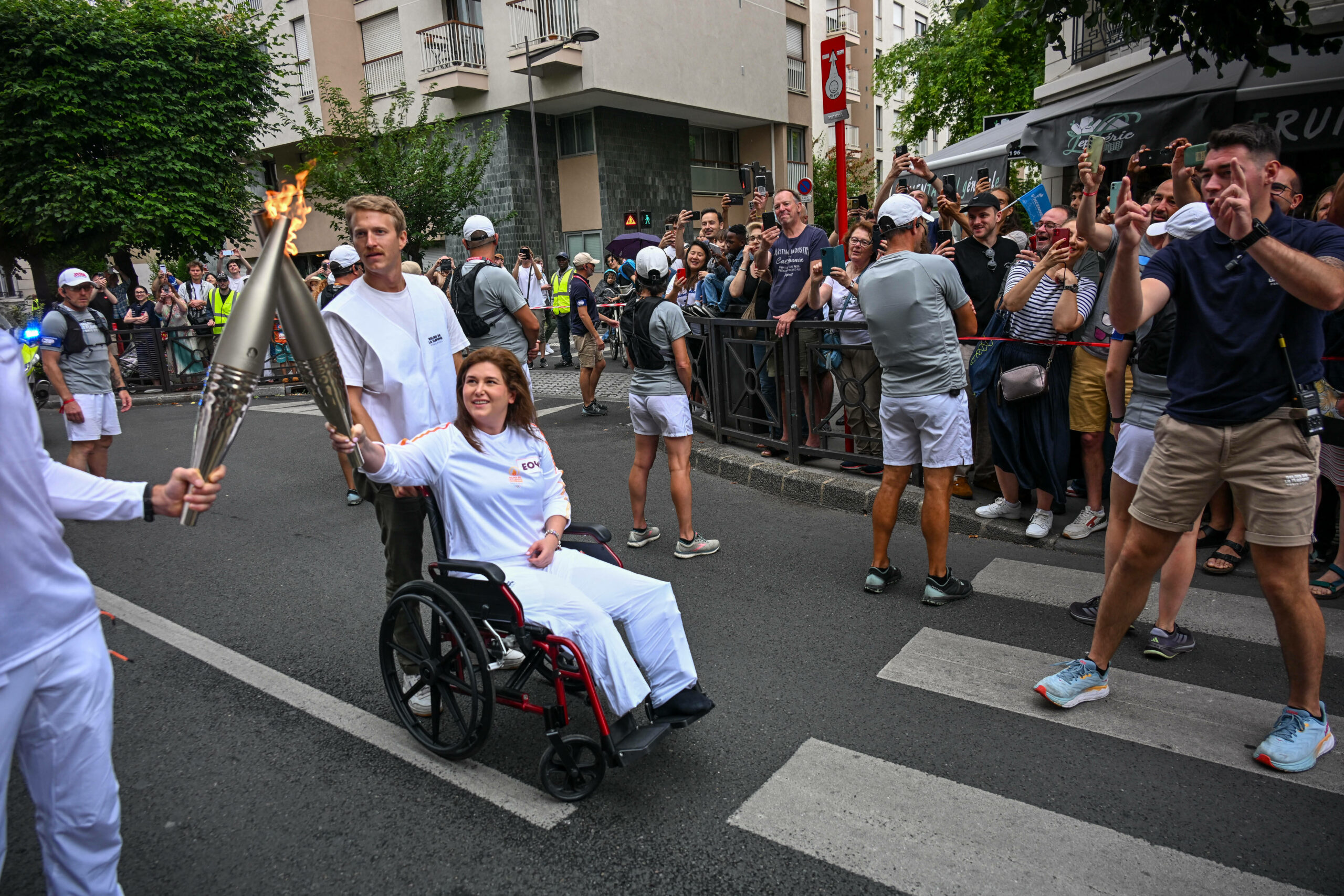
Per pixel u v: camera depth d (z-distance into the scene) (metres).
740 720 3.31
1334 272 2.42
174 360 14.45
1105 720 3.20
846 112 6.18
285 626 4.42
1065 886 2.36
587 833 2.67
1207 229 3.08
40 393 13.21
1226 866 2.41
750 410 7.28
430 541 5.67
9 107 16.14
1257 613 4.04
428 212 19.97
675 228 9.29
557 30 20.88
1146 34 6.35
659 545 5.49
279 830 2.74
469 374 3.08
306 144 20.05
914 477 6.18
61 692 1.88
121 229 16.86
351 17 24.64
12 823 2.88
